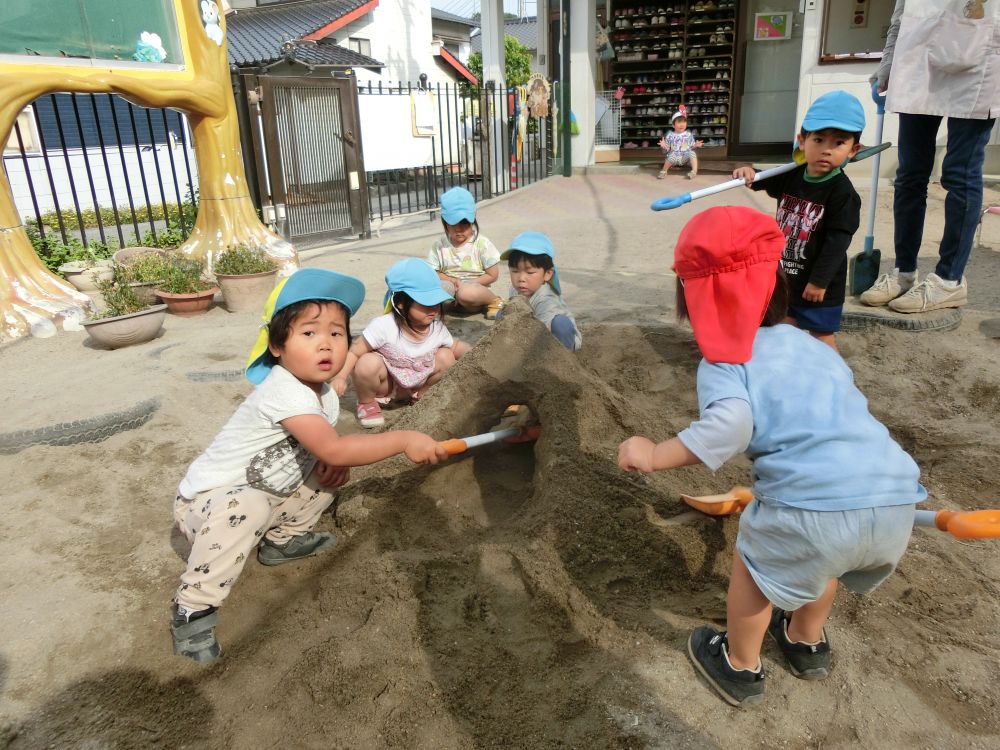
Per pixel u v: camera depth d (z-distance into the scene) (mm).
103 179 16344
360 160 9867
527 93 14148
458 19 26828
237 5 22562
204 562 2311
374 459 2467
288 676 2250
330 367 2451
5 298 5969
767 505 1987
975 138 4703
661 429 3189
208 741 2061
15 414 4035
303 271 2396
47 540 2965
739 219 1989
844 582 2141
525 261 4090
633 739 2006
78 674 2277
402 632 2377
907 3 4656
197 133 7461
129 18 6738
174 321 6312
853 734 2023
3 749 2025
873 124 10828
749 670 2086
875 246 7430
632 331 5078
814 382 1991
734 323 1998
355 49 20391
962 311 5160
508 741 2018
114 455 3633
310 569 2768
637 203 11023
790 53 13172
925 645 2326
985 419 3812
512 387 3117
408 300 3809
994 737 2012
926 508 3090
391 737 2039
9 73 6043
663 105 14250
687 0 13500
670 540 2680
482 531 2936
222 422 4027
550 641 2359
